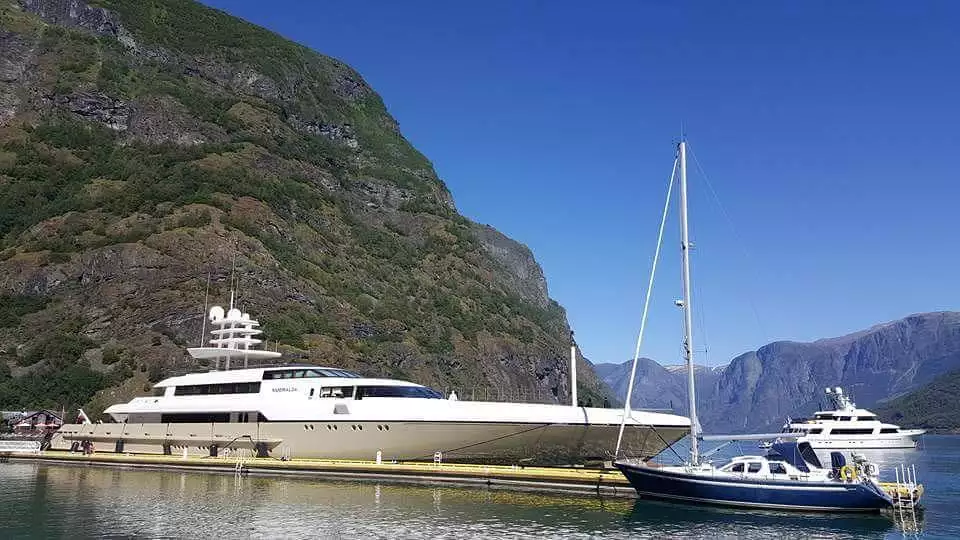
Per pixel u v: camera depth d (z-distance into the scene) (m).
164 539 25.52
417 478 38.22
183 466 44.66
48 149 127.25
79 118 137.12
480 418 39.41
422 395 42.72
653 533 26.47
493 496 34.50
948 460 78.94
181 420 47.22
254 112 156.00
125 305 88.06
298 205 130.75
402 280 137.00
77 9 162.38
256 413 43.91
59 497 34.94
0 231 107.12
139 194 111.44
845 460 30.91
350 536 25.92
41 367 79.88
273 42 194.62
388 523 28.06
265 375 45.25
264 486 38.06
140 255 93.56
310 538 25.64
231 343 51.16
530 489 35.88
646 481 32.59
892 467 66.88
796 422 106.75
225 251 98.69
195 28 180.75
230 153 134.00
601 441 40.53
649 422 40.31
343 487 37.50
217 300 89.19
